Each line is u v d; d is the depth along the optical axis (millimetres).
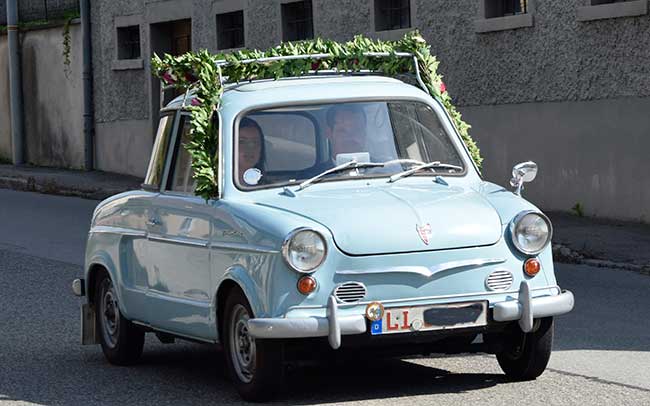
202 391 9219
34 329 12438
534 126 20641
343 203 8469
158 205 9672
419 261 8188
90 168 32875
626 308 12469
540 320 8703
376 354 8430
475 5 21719
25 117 35469
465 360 9977
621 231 17672
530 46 20609
